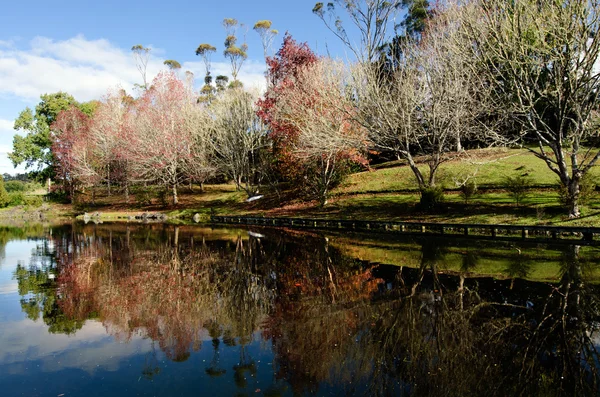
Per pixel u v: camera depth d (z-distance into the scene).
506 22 19.11
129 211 45.22
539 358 7.02
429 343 7.71
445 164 32.56
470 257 15.33
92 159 50.56
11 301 11.23
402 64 27.59
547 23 17.69
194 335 8.49
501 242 18.14
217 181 55.41
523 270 12.94
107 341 8.26
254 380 6.43
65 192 58.09
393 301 10.30
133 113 51.81
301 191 36.06
